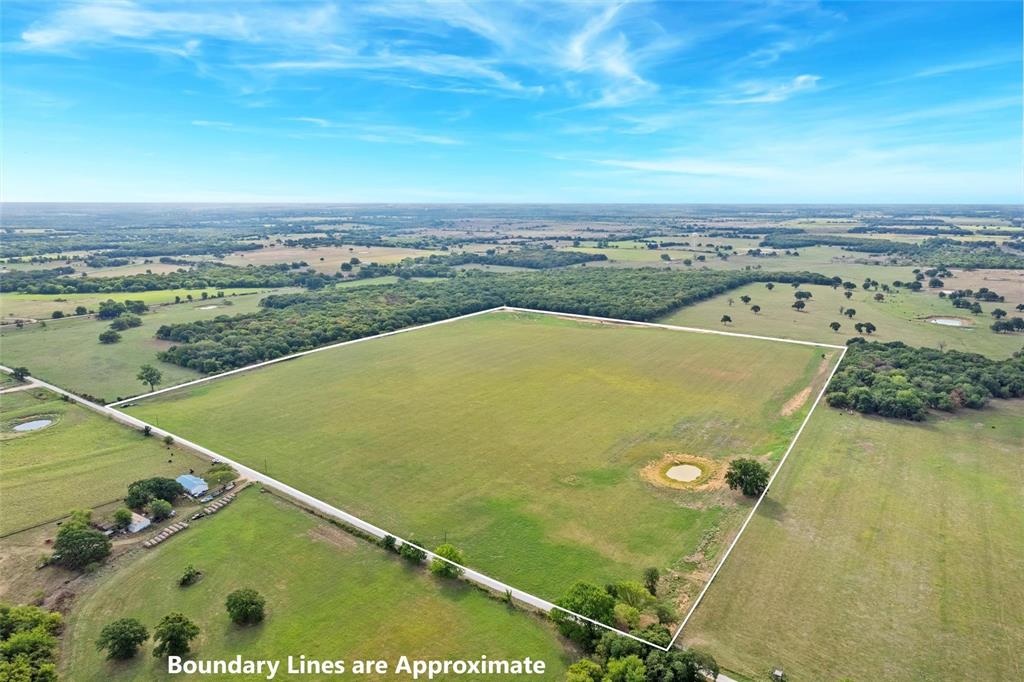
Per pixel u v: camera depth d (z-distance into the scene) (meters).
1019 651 52.75
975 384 113.19
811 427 101.00
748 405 111.69
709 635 54.66
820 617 56.84
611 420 104.62
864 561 65.12
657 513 75.38
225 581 62.75
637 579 62.72
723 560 65.44
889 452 91.44
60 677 50.44
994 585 61.06
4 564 65.38
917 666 51.19
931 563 64.62
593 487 81.69
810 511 75.06
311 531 71.50
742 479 78.44
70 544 64.56
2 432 99.62
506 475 85.00
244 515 74.81
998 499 77.44
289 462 88.88
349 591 61.16
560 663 52.16
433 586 61.84
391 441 96.06
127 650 52.28
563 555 67.00
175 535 70.81
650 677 48.16
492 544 69.00
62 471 85.88
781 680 49.50
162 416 106.62
